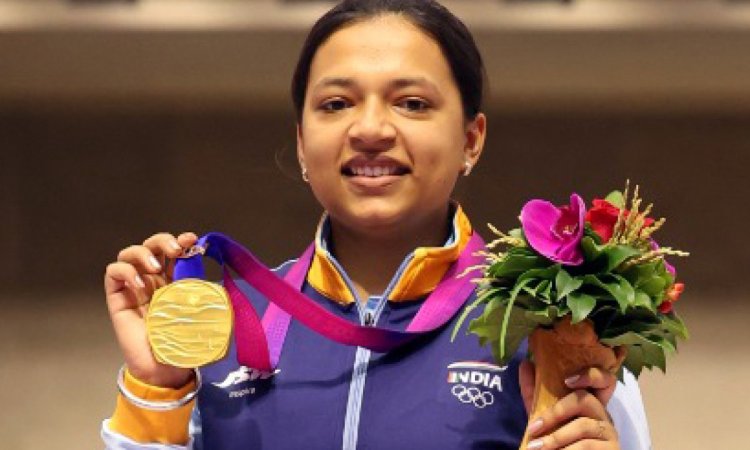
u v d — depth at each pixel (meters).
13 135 6.36
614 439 1.95
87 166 6.35
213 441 2.18
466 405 2.12
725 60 5.27
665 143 6.23
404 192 2.16
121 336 2.16
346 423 2.12
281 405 2.17
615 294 1.85
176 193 6.33
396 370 2.17
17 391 6.32
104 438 2.14
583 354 1.94
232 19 5.14
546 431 1.95
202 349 2.10
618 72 5.35
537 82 5.45
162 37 5.24
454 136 2.21
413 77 2.15
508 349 2.01
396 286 2.23
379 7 2.22
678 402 6.16
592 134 6.22
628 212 1.97
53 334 6.35
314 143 2.18
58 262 6.38
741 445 6.12
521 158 6.22
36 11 5.20
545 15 5.10
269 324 2.27
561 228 1.93
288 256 6.27
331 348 2.22
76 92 5.90
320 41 2.24
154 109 6.25
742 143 6.22
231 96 5.89
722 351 6.18
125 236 6.36
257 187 6.29
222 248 2.21
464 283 2.24
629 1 5.10
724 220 6.23
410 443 2.09
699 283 6.23
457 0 5.09
